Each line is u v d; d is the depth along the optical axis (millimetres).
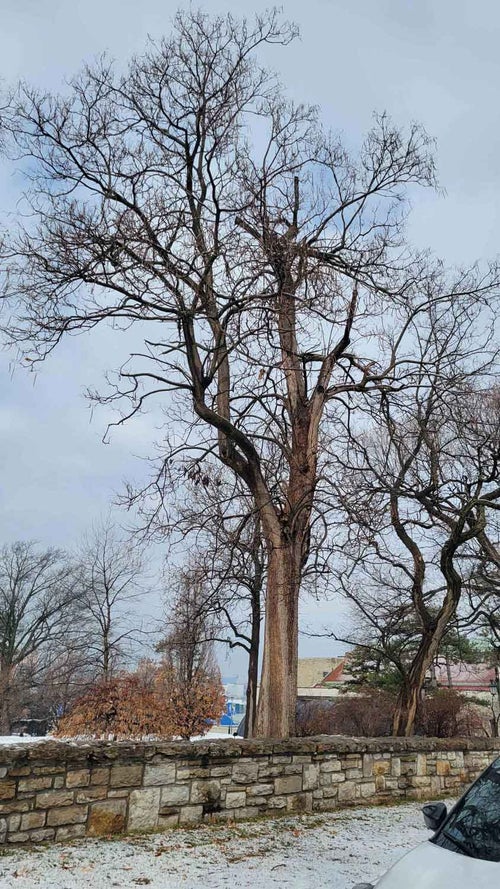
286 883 6711
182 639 21000
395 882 3865
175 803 8922
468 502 16062
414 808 11758
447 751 14117
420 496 16469
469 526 17531
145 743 8766
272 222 12945
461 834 4336
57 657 45375
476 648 33375
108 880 6516
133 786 8508
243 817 9711
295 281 12477
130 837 8156
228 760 9688
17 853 7105
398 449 16656
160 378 13148
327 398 14961
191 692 26453
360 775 11922
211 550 15523
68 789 7852
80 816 7930
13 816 7320
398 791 12664
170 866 7121
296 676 13297
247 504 16328
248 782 9883
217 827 9055
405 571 18078
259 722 13188
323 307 12680
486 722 37250
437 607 22312
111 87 12898
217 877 6844
